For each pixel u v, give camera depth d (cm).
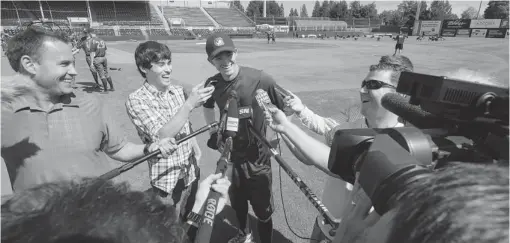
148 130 207
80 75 1064
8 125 147
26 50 140
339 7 9006
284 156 421
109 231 50
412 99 64
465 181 35
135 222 55
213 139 252
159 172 216
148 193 65
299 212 299
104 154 193
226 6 6800
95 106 176
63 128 159
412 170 43
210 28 5297
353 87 890
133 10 5381
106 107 188
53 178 156
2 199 56
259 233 246
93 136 172
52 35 147
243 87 222
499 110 48
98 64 777
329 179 180
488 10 6781
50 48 143
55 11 4641
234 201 241
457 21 4550
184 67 1268
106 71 798
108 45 2864
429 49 2422
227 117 209
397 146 52
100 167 176
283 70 1230
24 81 148
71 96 165
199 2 6431
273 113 170
